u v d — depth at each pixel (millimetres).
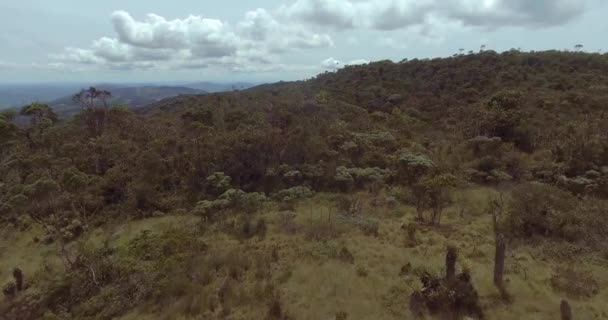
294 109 27531
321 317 7145
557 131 20641
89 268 9672
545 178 16266
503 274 8406
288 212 13805
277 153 19078
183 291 8477
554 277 8219
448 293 7184
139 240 10703
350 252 10117
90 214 16031
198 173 18031
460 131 24734
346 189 17281
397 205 14492
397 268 9023
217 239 11977
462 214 12961
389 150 21828
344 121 26859
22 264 12492
